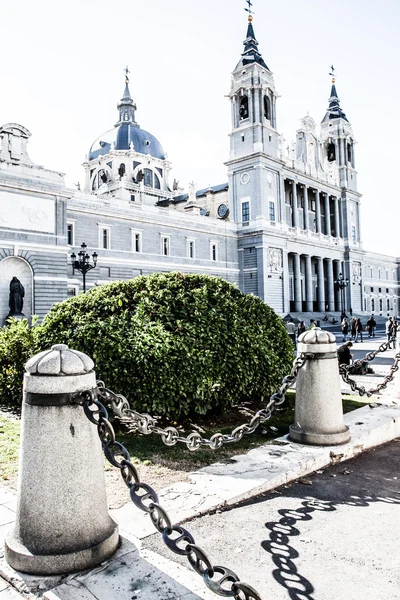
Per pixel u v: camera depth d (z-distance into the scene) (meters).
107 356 7.08
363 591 3.14
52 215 32.66
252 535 3.90
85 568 3.25
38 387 3.35
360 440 6.24
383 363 17.52
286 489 4.91
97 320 7.52
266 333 8.64
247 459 5.50
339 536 3.89
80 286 39.53
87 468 3.40
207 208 67.81
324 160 70.00
